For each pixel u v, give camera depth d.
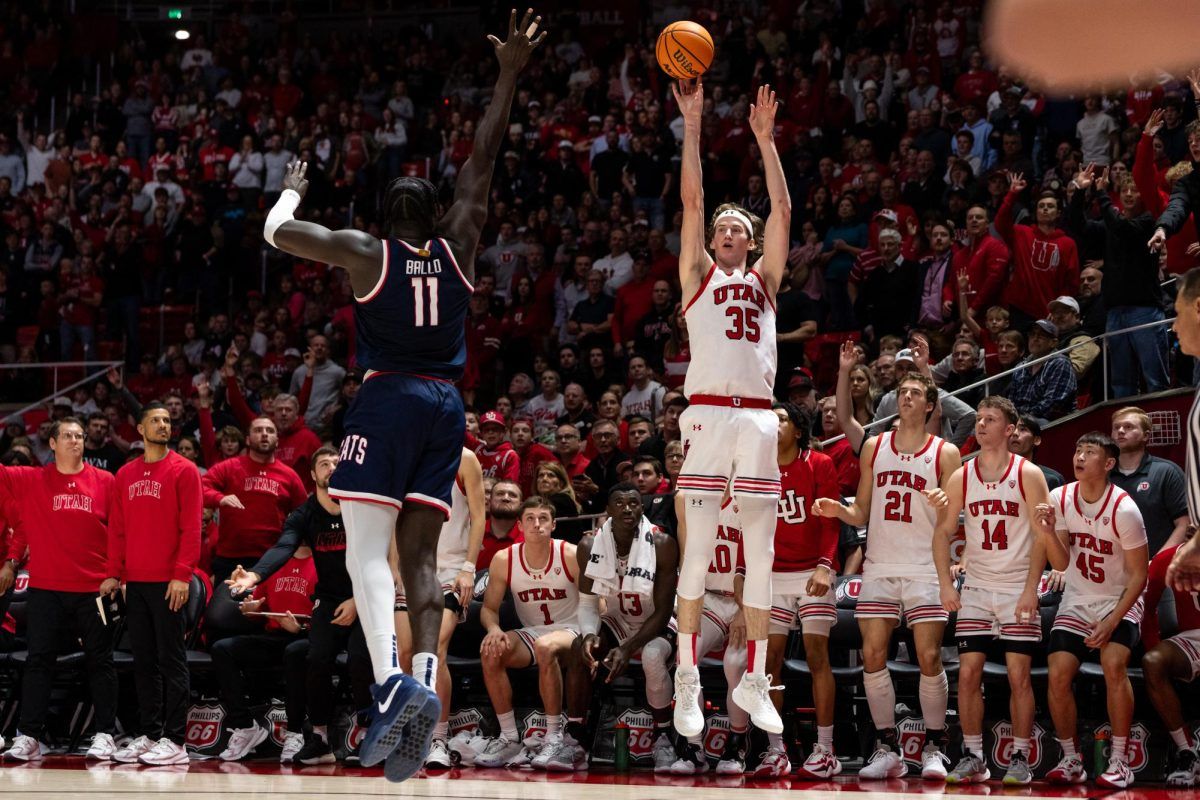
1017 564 6.83
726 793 5.75
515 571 7.77
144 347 16.78
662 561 7.47
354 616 7.46
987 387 9.73
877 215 12.06
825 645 7.09
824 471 7.28
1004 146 13.12
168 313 16.78
